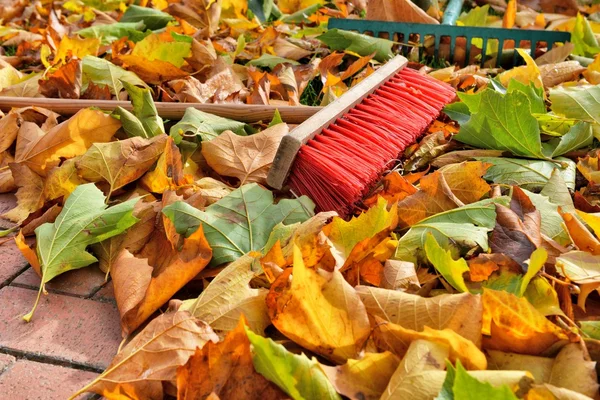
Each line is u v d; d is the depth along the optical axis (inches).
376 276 25.2
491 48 56.1
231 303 22.6
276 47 55.0
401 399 17.9
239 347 19.5
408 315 20.8
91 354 22.9
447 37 56.0
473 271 23.7
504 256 23.6
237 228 27.2
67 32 61.4
